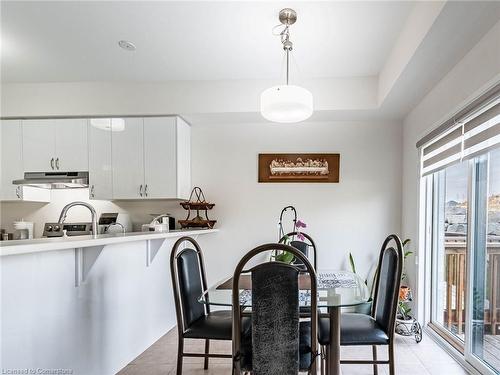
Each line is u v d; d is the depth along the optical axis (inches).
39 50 106.1
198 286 88.8
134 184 134.4
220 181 148.6
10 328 54.5
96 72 123.9
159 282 117.2
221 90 130.6
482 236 86.2
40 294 61.2
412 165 128.7
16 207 151.3
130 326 96.7
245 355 65.3
